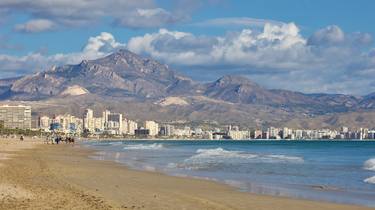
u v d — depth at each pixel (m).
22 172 47.53
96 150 136.50
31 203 26.34
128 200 29.39
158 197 31.45
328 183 43.53
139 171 56.66
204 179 46.84
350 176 50.81
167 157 94.19
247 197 32.94
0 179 38.47
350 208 28.98
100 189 35.19
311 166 66.38
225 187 39.56
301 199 32.50
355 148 190.62
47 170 52.69
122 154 109.88
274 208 28.36
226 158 87.62
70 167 60.69
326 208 28.86
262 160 81.00
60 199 28.17
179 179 46.50
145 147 174.88
